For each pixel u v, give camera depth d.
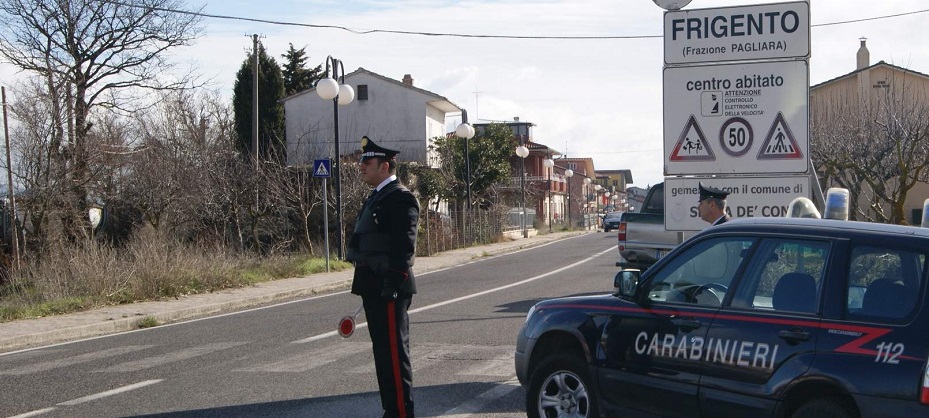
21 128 21.86
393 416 6.86
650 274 6.30
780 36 10.48
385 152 6.97
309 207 29.84
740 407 5.46
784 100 10.48
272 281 21.94
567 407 6.63
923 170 23.94
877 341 4.97
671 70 10.79
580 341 6.48
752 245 5.81
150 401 8.43
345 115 56.41
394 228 6.77
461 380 9.14
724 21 10.62
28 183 21.56
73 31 27.92
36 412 8.09
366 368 9.91
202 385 9.15
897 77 34.06
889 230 5.38
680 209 10.80
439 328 12.92
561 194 86.38
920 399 4.71
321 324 13.90
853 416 4.98
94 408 8.19
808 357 5.20
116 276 17.62
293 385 9.04
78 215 22.33
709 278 6.00
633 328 6.19
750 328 5.52
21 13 27.27
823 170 25.94
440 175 42.66
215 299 17.88
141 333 13.84
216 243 23.89
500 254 35.59
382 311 6.82
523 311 14.77
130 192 27.31
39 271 17.83
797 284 5.47
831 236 5.47
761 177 10.57
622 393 6.18
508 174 50.72
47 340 13.43
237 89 53.88
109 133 27.25
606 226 65.69
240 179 28.66
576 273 23.45
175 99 38.44
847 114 26.30
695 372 5.73
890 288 5.09
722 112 10.65
